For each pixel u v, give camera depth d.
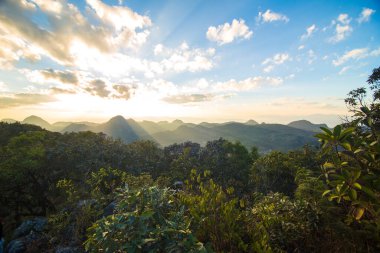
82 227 5.45
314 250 3.28
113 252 2.62
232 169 23.94
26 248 5.72
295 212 4.02
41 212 21.03
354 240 3.23
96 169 19.88
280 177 15.38
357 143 3.32
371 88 16.75
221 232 3.16
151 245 2.62
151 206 3.25
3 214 19.80
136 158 26.56
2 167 18.52
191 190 4.33
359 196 3.12
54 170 21.11
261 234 3.29
